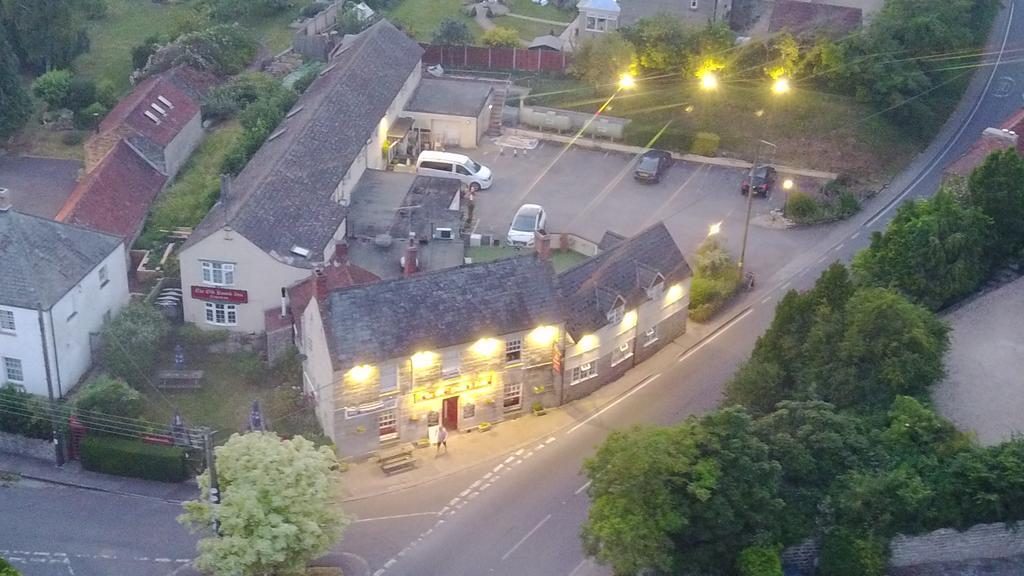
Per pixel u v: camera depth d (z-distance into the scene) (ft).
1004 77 360.07
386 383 206.49
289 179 253.44
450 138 321.32
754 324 249.55
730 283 257.34
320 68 347.56
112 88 337.11
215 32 355.15
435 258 253.85
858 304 200.64
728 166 315.78
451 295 212.23
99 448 202.80
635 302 229.66
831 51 330.95
